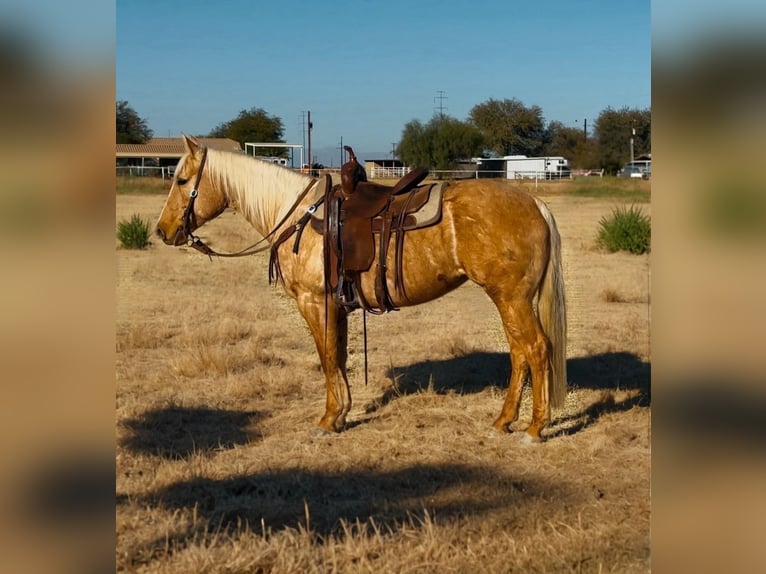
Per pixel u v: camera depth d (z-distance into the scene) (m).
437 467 5.04
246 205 6.25
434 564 3.59
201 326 9.54
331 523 4.15
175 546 3.78
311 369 7.75
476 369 7.75
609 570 3.54
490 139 59.56
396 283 5.50
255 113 56.31
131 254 17.02
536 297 5.52
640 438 5.64
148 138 49.94
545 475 4.89
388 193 5.62
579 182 26.12
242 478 4.79
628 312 10.61
